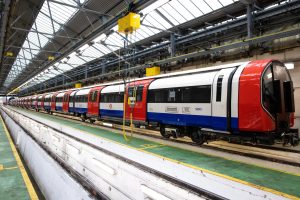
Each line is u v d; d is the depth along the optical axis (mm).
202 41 13727
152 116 9594
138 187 2781
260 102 5953
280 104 6363
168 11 12031
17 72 34656
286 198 2453
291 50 10000
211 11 11203
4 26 10109
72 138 5008
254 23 10820
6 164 5742
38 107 30781
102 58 19703
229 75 6746
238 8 10727
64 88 33688
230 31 12328
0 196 3896
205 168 4980
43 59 22641
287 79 7176
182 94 8195
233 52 12398
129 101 8109
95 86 15531
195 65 14438
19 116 14156
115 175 3275
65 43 16703
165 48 14961
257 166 5180
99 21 12008
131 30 6363
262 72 6117
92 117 14844
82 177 4312
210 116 7129
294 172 4820
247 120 6188
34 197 3865
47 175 4070
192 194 2145
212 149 7090
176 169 3385
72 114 18938
